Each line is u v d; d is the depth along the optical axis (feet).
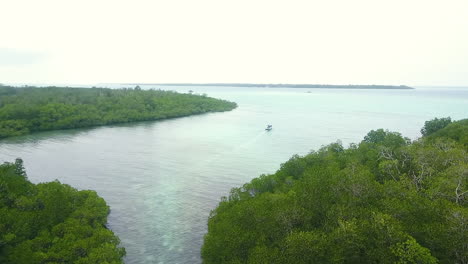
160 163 315.99
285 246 107.45
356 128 529.45
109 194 234.38
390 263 91.50
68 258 134.92
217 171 291.58
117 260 141.38
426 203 120.37
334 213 117.29
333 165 208.95
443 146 225.35
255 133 482.69
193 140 428.56
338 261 96.84
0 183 177.88
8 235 138.51
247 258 120.78
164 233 181.16
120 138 437.58
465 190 138.92
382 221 101.19
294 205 128.77
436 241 99.09
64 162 313.73
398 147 238.48
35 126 481.87
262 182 204.74
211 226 167.43
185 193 238.68
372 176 167.02
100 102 623.36
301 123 590.55
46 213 162.81
